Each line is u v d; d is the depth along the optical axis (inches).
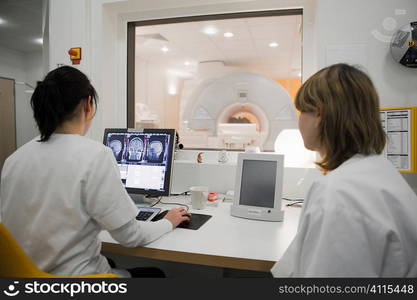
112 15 77.4
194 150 75.9
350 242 20.9
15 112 185.3
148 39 130.5
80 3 73.2
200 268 67.8
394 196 22.4
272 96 85.7
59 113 32.6
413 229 22.0
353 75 26.1
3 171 33.7
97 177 31.0
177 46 143.8
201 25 109.8
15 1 125.3
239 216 50.5
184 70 201.9
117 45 79.0
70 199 30.0
